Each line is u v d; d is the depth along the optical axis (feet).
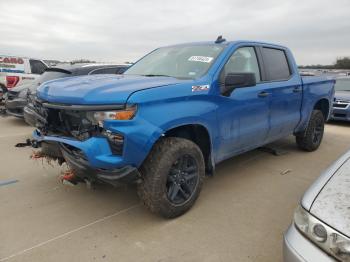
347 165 7.69
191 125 11.09
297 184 14.43
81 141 9.89
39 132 12.22
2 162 17.07
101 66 26.68
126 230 10.46
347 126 30.22
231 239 9.99
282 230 10.52
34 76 36.32
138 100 9.39
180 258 9.09
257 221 11.07
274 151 18.89
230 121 12.54
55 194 13.08
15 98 27.73
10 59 37.27
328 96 20.15
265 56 15.17
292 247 6.35
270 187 14.03
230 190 13.62
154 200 10.30
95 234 10.23
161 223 10.89
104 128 9.44
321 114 19.72
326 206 6.36
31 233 10.23
